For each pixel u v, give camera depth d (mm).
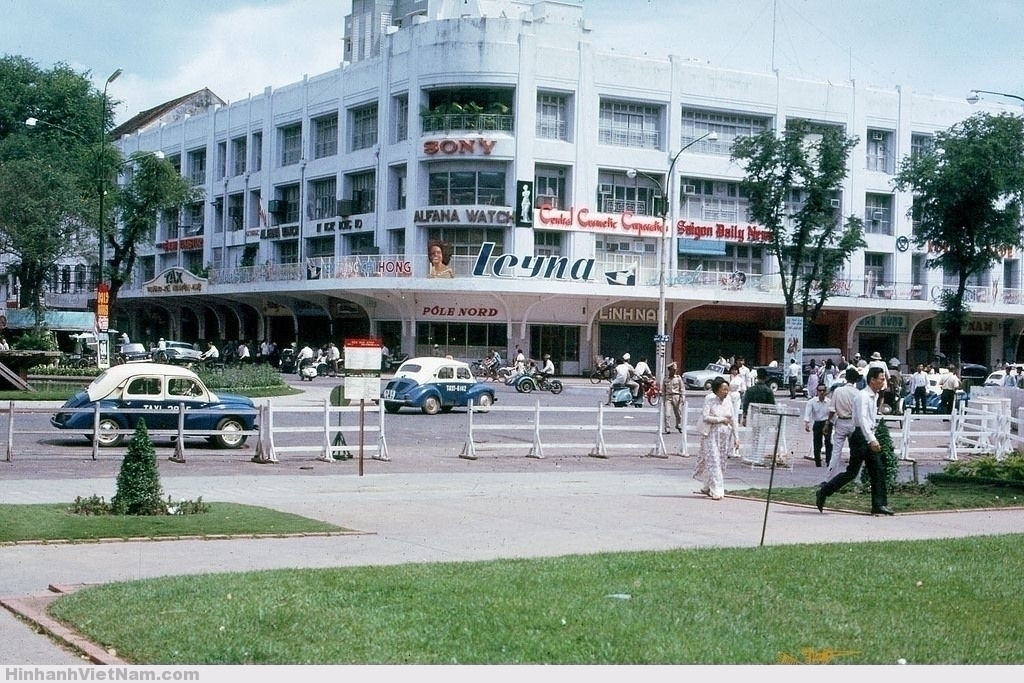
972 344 76625
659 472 22141
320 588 8859
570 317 62719
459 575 9594
